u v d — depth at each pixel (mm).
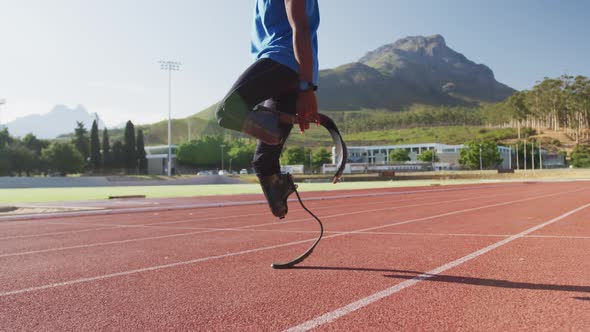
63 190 37344
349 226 7559
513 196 19844
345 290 2949
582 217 9008
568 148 162000
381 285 3082
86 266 4062
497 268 3670
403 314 2381
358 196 20906
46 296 2908
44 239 6391
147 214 11422
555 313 2381
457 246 5008
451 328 2137
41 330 2189
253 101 1963
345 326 2182
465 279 3252
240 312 2461
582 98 160750
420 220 8641
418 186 41031
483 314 2371
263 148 2516
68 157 87438
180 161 138250
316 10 2252
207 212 11953
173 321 2312
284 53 2023
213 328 2182
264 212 11805
